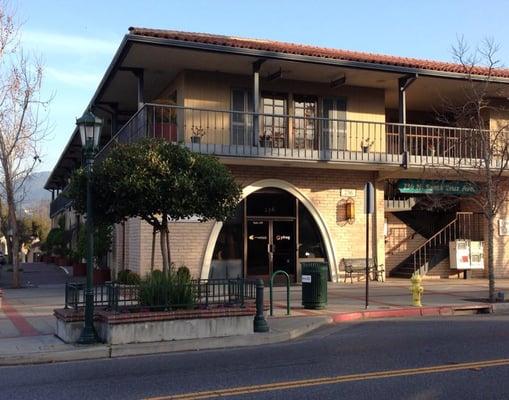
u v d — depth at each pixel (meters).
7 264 42.97
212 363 8.91
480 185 21.81
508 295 16.62
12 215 22.20
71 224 37.62
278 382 7.50
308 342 10.73
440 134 23.53
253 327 11.10
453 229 24.00
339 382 7.44
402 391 6.94
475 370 8.03
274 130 20.64
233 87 20.11
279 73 19.44
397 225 24.20
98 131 10.72
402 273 23.38
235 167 19.91
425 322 13.02
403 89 20.38
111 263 24.34
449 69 20.25
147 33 16.66
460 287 19.44
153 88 21.73
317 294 14.35
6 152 23.52
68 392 7.23
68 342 10.23
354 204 21.38
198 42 17.09
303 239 20.91
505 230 23.33
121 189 10.56
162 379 7.83
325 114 21.42
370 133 21.91
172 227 18.95
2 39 22.72
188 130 19.44
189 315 10.45
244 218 20.03
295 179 20.64
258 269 20.27
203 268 19.14
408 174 21.69
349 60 19.00
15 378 8.12
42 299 16.97
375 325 12.62
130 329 10.05
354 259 21.22
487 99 22.92
